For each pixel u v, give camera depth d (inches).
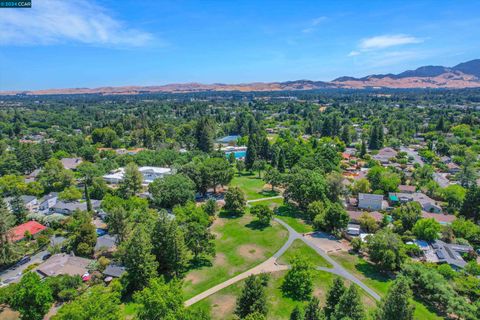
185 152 6033.5
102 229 3038.9
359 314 1596.9
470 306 1797.5
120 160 5334.6
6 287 1980.8
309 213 3280.0
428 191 3946.9
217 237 2974.9
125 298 2055.9
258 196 4097.0
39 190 4033.0
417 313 1910.7
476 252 2637.8
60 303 2006.6
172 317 1413.6
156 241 2310.5
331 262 2522.1
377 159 5605.3
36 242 2723.9
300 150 5423.2
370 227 2972.4
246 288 1817.2
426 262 2375.7
